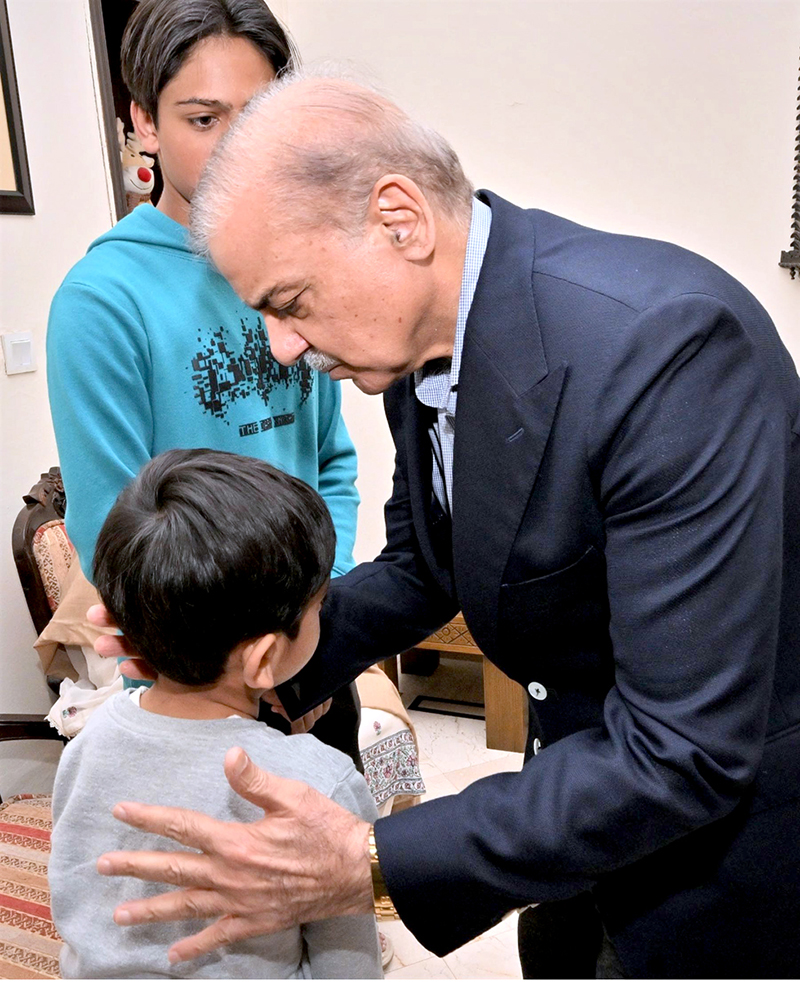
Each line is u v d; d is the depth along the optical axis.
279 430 1.29
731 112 2.45
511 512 0.77
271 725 1.10
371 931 0.82
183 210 1.19
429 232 0.73
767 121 2.43
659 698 0.68
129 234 1.15
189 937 0.71
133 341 1.11
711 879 0.81
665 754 0.66
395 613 1.07
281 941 0.78
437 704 2.90
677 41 2.44
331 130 0.70
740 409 0.66
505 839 0.71
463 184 0.79
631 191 2.59
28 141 1.99
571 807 0.69
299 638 0.83
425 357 0.82
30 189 1.99
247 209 0.70
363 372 0.81
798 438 0.75
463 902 0.73
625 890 0.85
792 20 2.34
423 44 2.64
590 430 0.70
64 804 0.83
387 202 0.71
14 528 1.88
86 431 1.08
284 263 0.71
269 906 0.69
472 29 2.58
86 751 0.80
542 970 1.12
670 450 0.66
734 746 0.67
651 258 0.74
